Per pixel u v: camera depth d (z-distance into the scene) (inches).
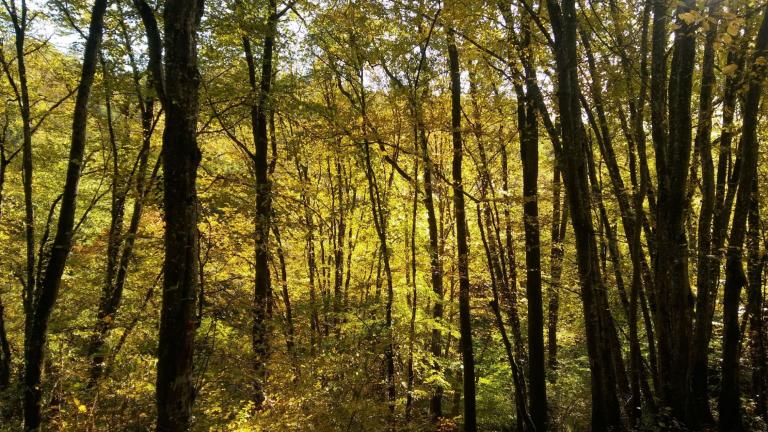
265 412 270.8
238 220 347.3
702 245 304.7
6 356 311.6
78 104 238.8
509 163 501.4
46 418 255.6
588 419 418.6
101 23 246.7
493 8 319.9
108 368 270.7
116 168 346.0
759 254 348.2
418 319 395.2
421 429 342.3
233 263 372.8
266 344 317.7
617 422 301.7
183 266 174.4
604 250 420.5
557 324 585.6
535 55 334.6
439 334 447.5
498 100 382.9
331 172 573.9
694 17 151.8
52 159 410.6
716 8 155.3
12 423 259.3
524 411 359.9
